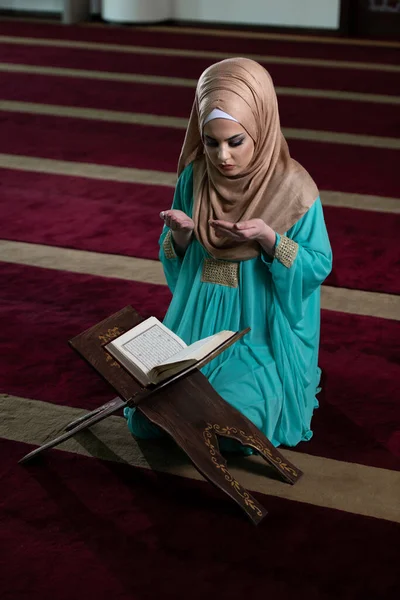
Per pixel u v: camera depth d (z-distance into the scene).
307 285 3.07
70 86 7.97
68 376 3.68
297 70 8.62
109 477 3.08
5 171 5.93
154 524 2.87
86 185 5.71
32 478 3.07
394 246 4.92
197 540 2.80
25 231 5.03
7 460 3.16
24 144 6.46
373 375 3.71
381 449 3.25
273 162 2.99
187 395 2.87
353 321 4.14
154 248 4.86
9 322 4.08
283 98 7.70
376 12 10.07
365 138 6.73
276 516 2.91
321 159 6.27
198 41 9.82
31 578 2.64
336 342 3.96
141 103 7.52
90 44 9.58
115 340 2.91
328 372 3.73
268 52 9.32
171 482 3.07
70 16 10.55
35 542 2.79
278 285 3.04
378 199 5.57
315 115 7.25
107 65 8.71
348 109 7.43
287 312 3.13
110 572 2.67
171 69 8.62
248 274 3.12
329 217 5.29
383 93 7.89
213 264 3.16
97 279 4.50
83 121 7.01
